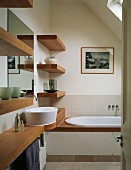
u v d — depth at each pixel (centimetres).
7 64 185
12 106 123
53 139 318
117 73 394
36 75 293
